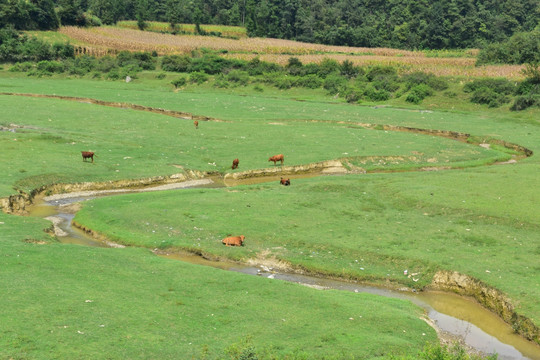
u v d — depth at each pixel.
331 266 27.69
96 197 39.72
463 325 22.88
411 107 84.81
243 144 55.75
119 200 37.34
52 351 17.02
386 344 19.25
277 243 30.36
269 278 25.05
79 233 32.47
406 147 55.66
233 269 27.86
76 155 48.09
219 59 109.56
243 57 124.31
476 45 164.88
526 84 83.62
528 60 104.94
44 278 22.52
